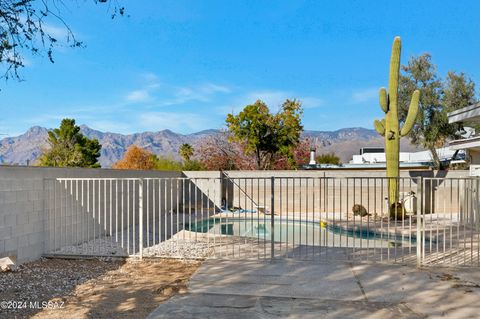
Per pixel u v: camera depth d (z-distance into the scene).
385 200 16.06
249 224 14.51
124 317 4.55
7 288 5.69
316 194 17.02
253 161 27.83
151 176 14.07
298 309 4.82
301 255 7.77
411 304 4.98
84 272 6.61
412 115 14.62
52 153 33.00
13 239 7.11
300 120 26.55
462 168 23.08
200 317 4.55
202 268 6.75
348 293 5.41
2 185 6.86
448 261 7.14
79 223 9.44
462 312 4.69
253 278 6.13
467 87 22.61
